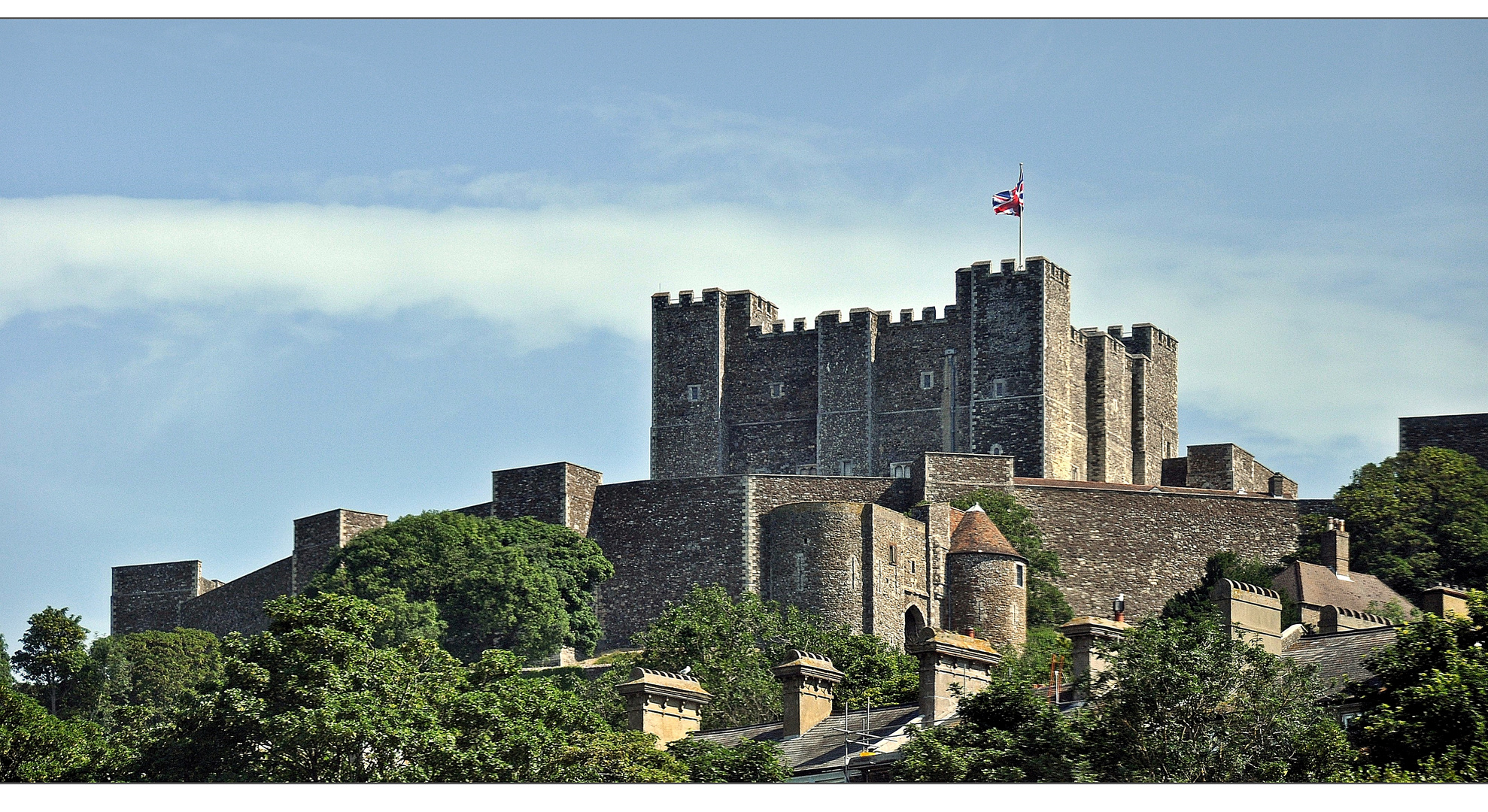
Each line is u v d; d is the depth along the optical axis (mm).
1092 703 109000
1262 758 101625
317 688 132625
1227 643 106000
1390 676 109188
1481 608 112562
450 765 122750
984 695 109125
